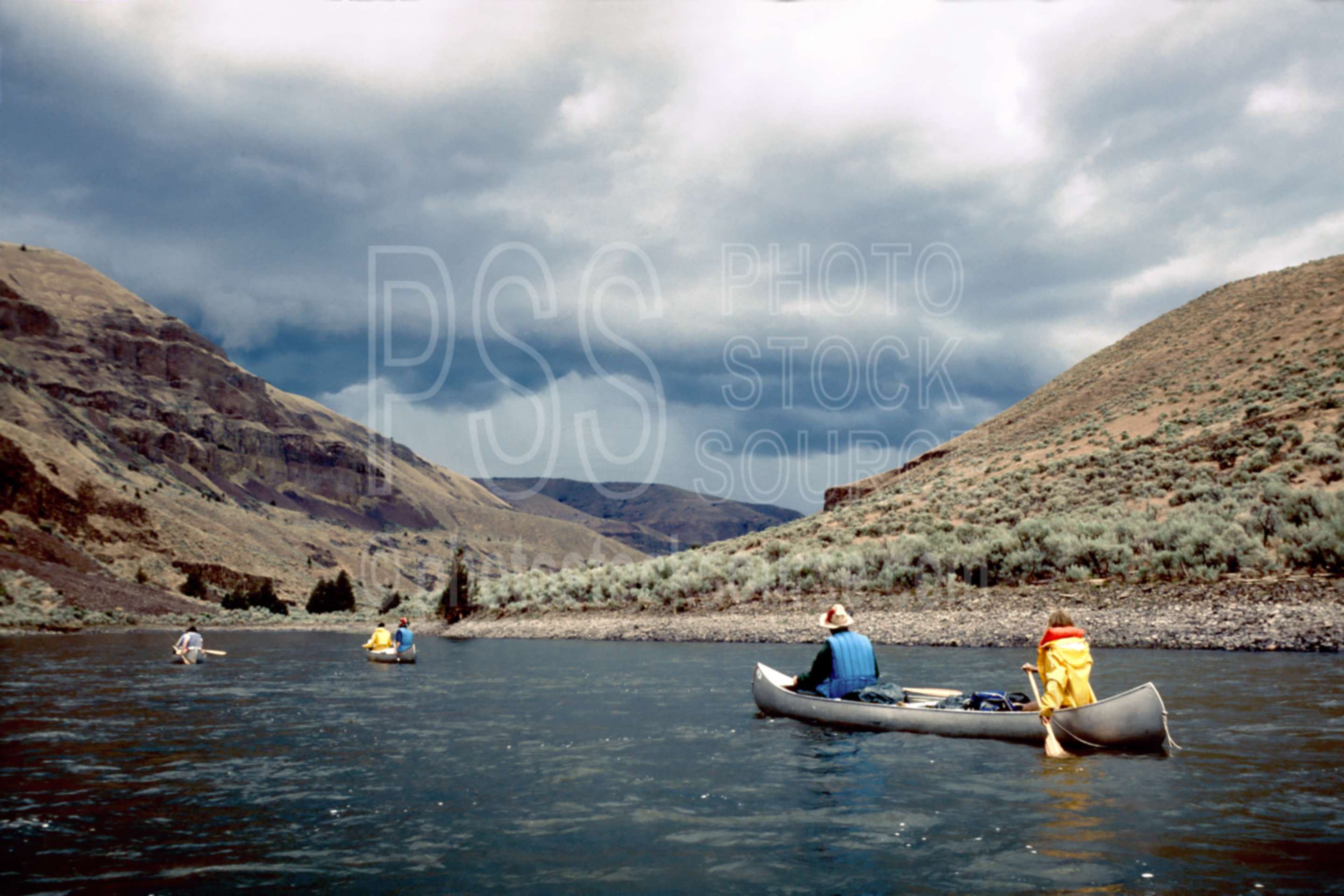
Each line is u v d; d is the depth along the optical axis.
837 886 5.87
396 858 6.76
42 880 6.30
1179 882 5.64
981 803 7.92
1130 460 42.38
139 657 30.61
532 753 11.05
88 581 74.62
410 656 27.52
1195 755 9.48
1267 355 51.47
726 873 6.24
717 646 29.86
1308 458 33.00
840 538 44.59
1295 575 23.75
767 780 9.16
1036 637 24.06
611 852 6.83
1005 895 5.57
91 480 113.12
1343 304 53.16
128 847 7.11
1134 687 14.47
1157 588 25.58
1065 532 31.81
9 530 80.69
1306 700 12.66
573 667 23.42
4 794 9.02
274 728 13.45
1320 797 7.68
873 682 13.29
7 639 43.72
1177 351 63.69
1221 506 31.05
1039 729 10.46
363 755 11.07
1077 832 6.87
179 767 10.41
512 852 6.87
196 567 108.62
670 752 10.91
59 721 14.43
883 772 9.34
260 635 55.69
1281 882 5.58
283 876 6.36
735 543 56.81
